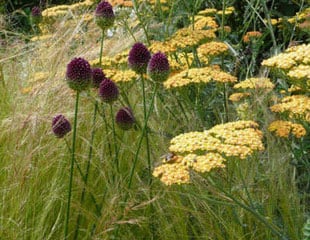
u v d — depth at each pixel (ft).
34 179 2.48
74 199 2.47
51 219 2.41
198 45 2.89
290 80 2.19
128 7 3.62
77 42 3.97
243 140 1.82
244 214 2.35
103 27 2.47
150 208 2.38
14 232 2.25
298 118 2.22
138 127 2.75
